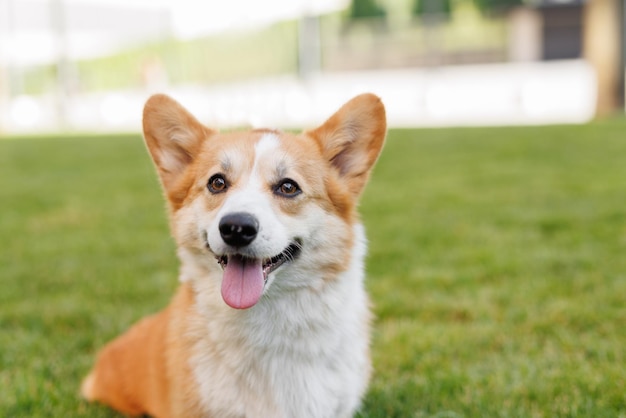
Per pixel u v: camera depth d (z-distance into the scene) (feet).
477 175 8.86
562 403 3.31
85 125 24.44
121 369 3.42
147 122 3.23
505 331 3.92
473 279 4.58
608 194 7.09
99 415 3.38
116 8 31.07
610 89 18.30
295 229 3.02
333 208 3.15
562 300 4.22
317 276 3.06
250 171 3.09
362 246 3.23
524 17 24.44
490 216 6.31
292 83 24.29
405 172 9.37
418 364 3.68
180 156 3.29
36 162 11.87
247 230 2.86
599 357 3.64
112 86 29.27
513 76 20.54
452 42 24.76
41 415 3.33
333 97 21.84
